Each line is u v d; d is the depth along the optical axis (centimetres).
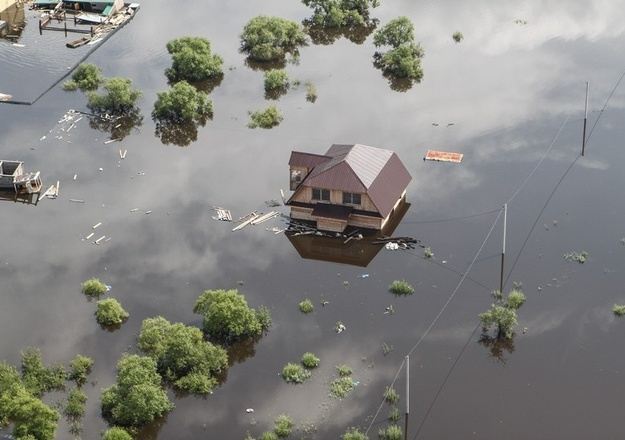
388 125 9388
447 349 6256
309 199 7619
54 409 5709
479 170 8488
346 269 7150
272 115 9500
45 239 7556
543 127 9212
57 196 8175
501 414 5672
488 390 5878
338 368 6084
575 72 10400
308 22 12138
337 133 9250
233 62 10975
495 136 9094
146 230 7662
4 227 7731
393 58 10538
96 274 7100
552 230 7544
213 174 8531
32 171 8550
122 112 9719
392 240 7444
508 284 6906
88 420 5638
